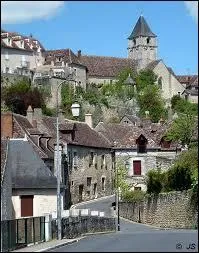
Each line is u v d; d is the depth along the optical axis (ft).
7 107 286.66
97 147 224.94
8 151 128.88
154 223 157.28
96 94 360.28
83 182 213.87
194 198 133.49
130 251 71.00
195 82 457.68
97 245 87.25
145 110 374.02
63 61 375.25
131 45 492.95
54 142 193.36
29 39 371.97
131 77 418.51
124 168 230.89
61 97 332.80
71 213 126.21
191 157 145.48
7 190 125.08
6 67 348.38
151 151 230.89
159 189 157.89
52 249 86.17
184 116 254.88
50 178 142.51
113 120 346.13
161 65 443.32
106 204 204.23
